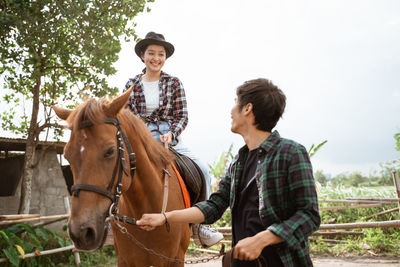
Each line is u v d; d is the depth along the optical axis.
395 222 5.05
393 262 4.84
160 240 2.16
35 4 4.96
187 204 2.54
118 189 1.69
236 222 1.54
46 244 5.75
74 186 1.57
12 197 6.34
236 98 1.58
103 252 5.98
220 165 8.94
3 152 8.95
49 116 5.87
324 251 5.73
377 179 10.34
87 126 1.66
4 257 4.51
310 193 1.30
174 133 2.83
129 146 1.86
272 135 1.48
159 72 3.18
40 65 5.35
